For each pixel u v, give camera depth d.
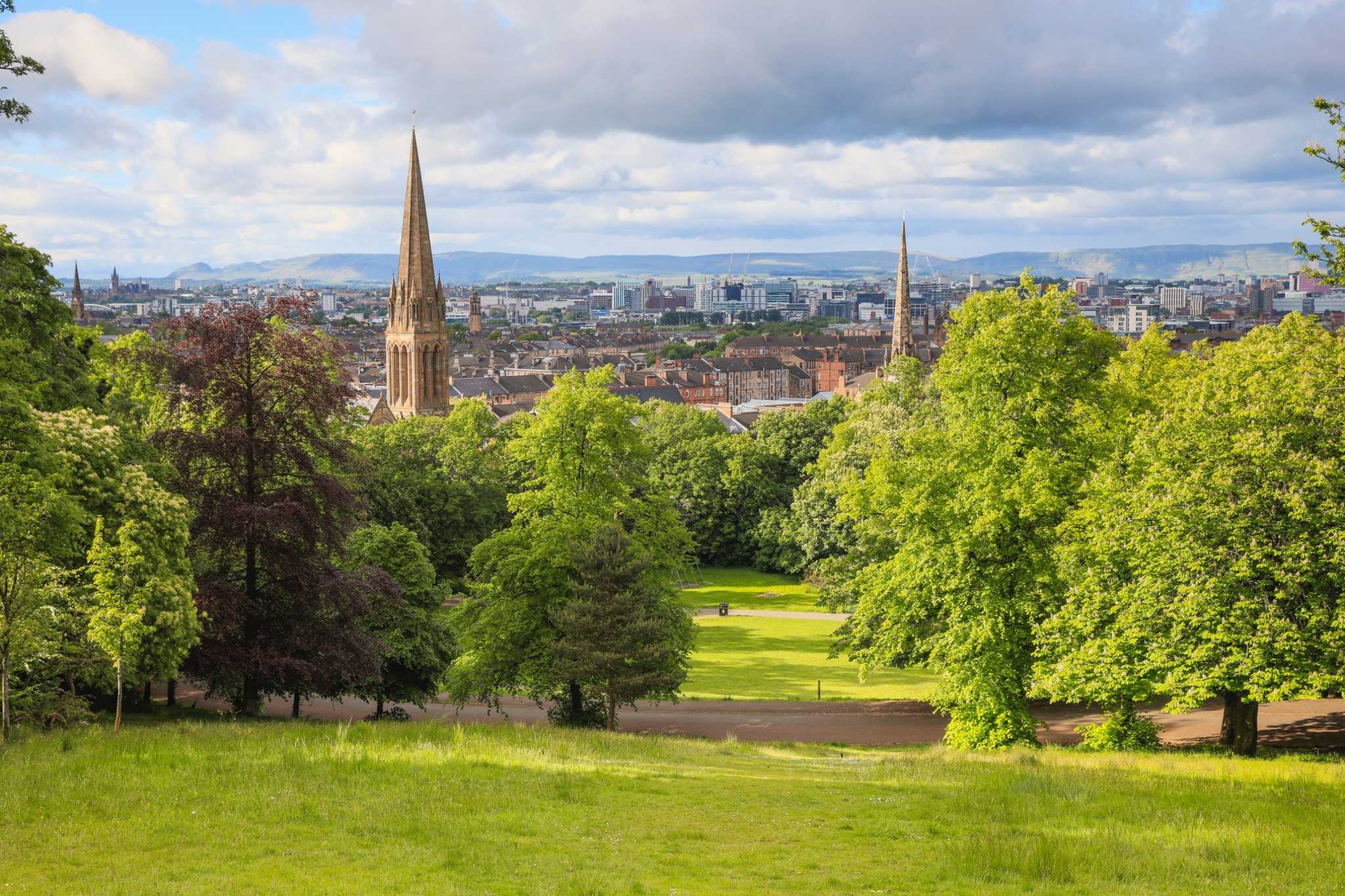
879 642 54.38
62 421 41.28
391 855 22.72
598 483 59.28
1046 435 47.59
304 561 49.00
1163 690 38.69
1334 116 33.25
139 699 53.00
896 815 27.88
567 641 51.59
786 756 43.28
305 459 49.59
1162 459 41.06
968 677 46.44
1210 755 40.53
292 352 49.06
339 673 50.34
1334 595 37.69
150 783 27.27
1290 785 31.02
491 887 20.94
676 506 144.50
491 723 57.31
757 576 139.25
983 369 48.16
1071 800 29.30
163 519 40.56
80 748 31.66
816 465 118.56
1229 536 38.31
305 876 21.11
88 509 40.28
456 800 27.06
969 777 33.12
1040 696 43.91
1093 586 41.88
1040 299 48.94
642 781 30.94
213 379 48.12
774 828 26.36
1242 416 39.56
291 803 25.98
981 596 46.34
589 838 24.73
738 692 74.12
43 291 49.25
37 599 36.50
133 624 37.47
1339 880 22.19
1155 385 57.38
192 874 21.08
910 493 48.00
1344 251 33.47
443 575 114.88
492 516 116.69
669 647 53.62
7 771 28.05
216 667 46.50
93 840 22.81
